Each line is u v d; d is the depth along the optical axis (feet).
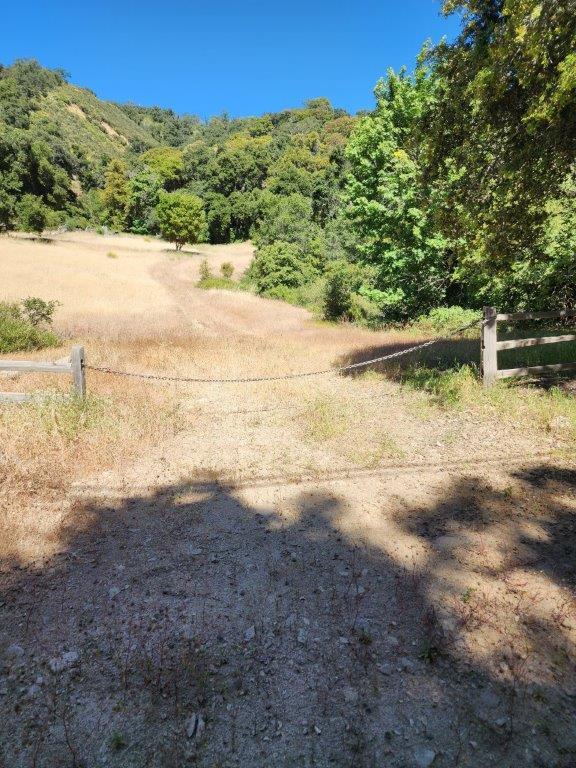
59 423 21.16
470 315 57.26
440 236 59.52
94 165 417.69
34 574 12.55
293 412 26.05
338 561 13.01
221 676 9.46
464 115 24.53
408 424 23.31
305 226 150.10
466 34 23.08
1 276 113.50
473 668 9.49
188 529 14.75
